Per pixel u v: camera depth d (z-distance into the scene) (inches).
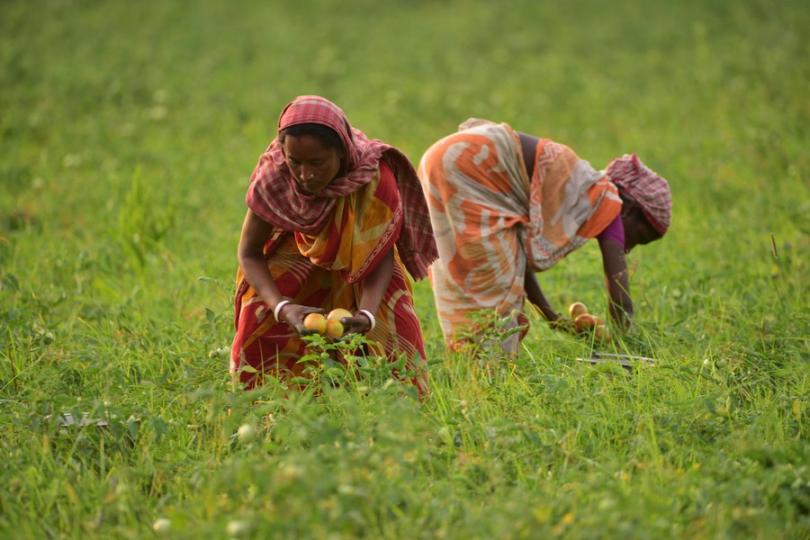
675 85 1640.0
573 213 636.1
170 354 598.5
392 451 401.1
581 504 412.2
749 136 1244.5
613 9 2309.3
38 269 831.7
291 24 2245.3
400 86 1707.7
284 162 499.8
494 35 2150.6
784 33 1844.2
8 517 424.8
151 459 450.9
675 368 544.4
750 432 472.4
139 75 1772.9
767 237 877.8
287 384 533.3
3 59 1804.9
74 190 1127.6
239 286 542.6
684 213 979.9
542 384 521.0
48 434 471.5
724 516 403.5
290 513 372.2
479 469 438.6
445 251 634.8
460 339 622.8
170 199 990.4
